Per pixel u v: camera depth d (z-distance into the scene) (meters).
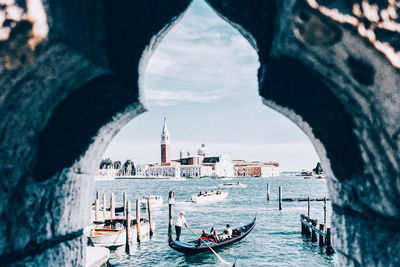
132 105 1.89
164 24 1.79
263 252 15.01
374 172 1.50
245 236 17.64
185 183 103.19
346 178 1.77
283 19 1.33
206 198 38.78
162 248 15.83
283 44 1.45
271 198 44.28
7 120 1.30
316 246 15.77
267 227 21.09
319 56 1.40
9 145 1.37
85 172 2.07
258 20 1.63
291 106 1.87
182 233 19.55
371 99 1.36
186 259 14.16
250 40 1.88
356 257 1.75
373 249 1.58
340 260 1.99
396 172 1.37
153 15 1.71
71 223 2.00
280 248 15.65
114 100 1.79
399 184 1.36
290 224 22.23
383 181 1.45
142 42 1.74
